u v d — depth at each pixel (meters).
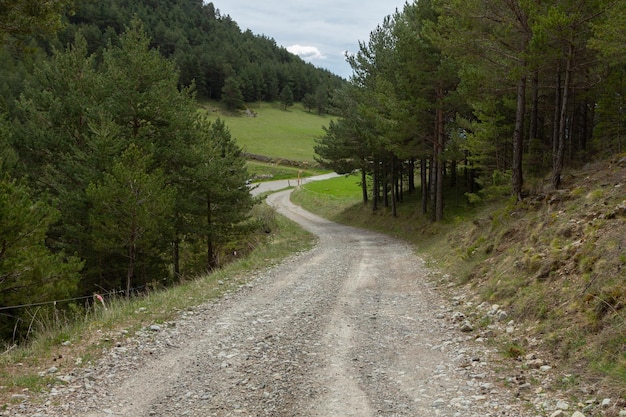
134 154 19.38
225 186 27.44
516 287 9.73
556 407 5.15
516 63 16.62
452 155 25.62
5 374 7.05
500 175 21.22
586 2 13.89
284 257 21.86
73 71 25.47
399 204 39.06
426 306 11.34
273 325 9.84
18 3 11.23
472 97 20.89
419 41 24.16
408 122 25.77
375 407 5.70
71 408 5.86
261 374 6.95
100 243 18.44
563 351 6.52
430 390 6.14
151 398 6.17
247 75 165.50
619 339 5.85
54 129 24.45
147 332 9.38
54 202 20.33
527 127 24.48
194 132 26.30
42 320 11.34
